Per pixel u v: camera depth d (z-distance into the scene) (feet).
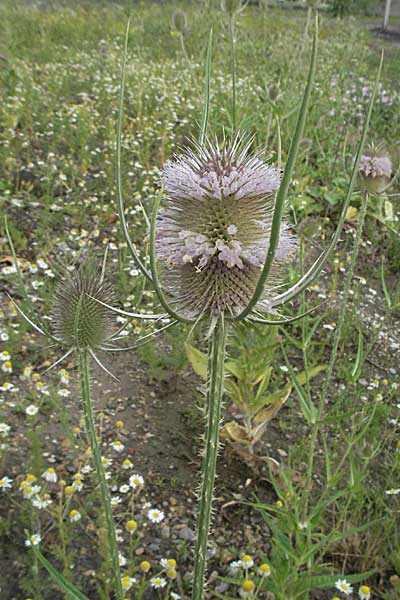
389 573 0.96
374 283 1.85
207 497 0.66
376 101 2.93
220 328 0.64
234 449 1.17
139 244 1.77
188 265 0.67
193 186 0.64
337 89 2.98
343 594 0.93
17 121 2.29
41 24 4.33
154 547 0.97
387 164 1.00
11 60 2.86
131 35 4.28
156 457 1.14
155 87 2.86
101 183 2.06
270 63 3.50
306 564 0.95
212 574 0.94
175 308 0.68
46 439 1.14
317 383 1.41
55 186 1.98
